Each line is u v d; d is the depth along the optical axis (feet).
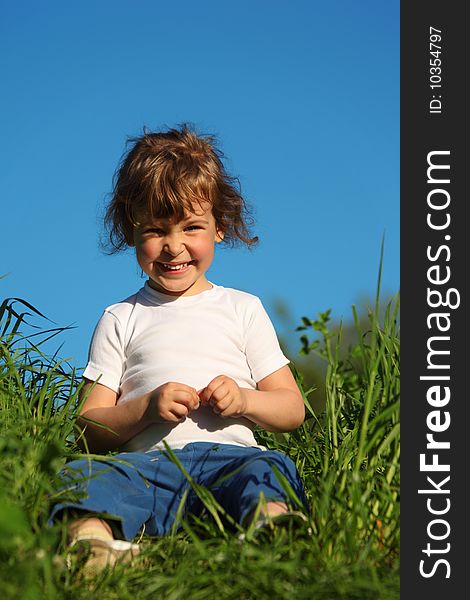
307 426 12.75
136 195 11.93
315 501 9.09
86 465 9.71
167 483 10.37
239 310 12.11
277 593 7.47
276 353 12.01
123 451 11.16
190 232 11.89
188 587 7.64
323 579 7.63
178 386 10.62
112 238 13.26
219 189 12.46
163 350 11.53
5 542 6.84
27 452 8.98
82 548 8.68
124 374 11.66
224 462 10.51
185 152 12.37
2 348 11.71
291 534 8.59
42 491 8.36
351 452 10.37
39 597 6.86
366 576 7.84
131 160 12.45
